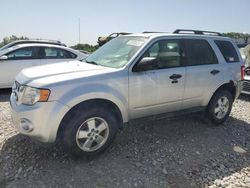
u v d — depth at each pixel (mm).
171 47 4496
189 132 4977
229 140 4730
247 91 7531
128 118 4137
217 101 5211
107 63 4273
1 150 3969
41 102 3354
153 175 3496
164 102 4430
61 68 3980
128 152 4066
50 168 3539
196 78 4727
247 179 3518
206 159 3992
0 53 8023
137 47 4207
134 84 3998
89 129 3686
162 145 4363
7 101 7016
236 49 5555
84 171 3506
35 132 3414
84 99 3555
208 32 5332
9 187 3143
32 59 8266
